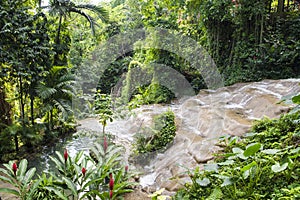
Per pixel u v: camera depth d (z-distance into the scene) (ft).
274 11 20.21
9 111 15.94
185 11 20.81
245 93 13.82
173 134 12.66
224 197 5.95
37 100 17.35
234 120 11.02
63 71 17.75
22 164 7.33
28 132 15.01
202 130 11.85
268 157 6.03
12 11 14.56
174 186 8.43
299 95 5.43
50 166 13.11
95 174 7.62
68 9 17.98
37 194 7.00
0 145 14.20
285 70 17.01
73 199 6.79
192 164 9.57
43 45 15.57
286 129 7.72
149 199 8.11
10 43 14.64
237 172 6.04
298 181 5.55
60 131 17.83
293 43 17.25
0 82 15.35
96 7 19.06
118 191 6.98
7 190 6.52
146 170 10.64
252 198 5.60
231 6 17.61
